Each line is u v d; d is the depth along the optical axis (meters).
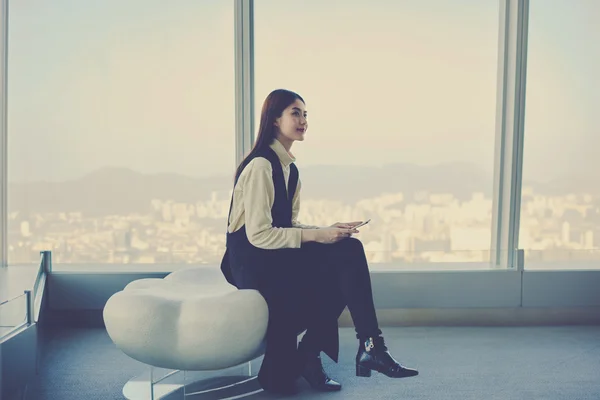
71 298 3.39
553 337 3.20
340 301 2.36
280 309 2.26
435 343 3.09
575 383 2.46
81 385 2.46
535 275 3.44
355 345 3.07
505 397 2.29
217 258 3.60
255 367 2.70
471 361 2.77
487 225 3.62
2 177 3.53
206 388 2.41
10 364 2.09
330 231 2.24
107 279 3.40
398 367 2.12
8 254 3.57
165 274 3.42
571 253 3.58
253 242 2.26
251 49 3.49
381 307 3.43
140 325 2.09
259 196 2.27
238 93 3.49
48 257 3.39
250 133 3.51
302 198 3.59
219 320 2.08
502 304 3.44
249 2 3.45
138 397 2.30
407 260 3.59
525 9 3.45
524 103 3.51
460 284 3.44
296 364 2.32
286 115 2.38
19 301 2.32
